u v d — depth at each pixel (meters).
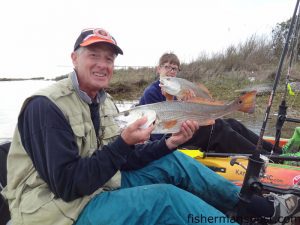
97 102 0.81
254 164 0.79
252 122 2.88
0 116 3.01
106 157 0.69
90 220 0.69
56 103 0.71
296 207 0.84
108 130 0.84
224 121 1.30
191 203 0.69
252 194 0.80
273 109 3.18
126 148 0.71
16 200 0.71
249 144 1.25
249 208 0.83
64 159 0.66
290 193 0.86
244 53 5.61
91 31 0.80
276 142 1.33
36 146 0.68
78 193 0.68
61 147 0.67
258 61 5.43
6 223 0.81
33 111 0.69
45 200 0.69
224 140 1.27
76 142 0.72
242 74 4.80
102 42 0.77
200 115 0.86
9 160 0.74
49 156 0.66
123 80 5.83
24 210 0.69
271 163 1.17
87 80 0.78
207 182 0.88
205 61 5.65
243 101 0.89
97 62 0.78
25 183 0.72
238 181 1.10
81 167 0.67
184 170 0.90
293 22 0.84
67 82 0.75
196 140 1.30
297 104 3.22
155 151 0.91
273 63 5.29
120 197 0.70
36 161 0.68
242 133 1.40
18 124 0.72
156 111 0.79
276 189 0.88
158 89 1.45
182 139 0.88
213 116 0.87
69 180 0.66
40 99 0.69
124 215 0.68
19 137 0.73
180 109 0.83
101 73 0.79
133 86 5.69
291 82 3.64
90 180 0.68
